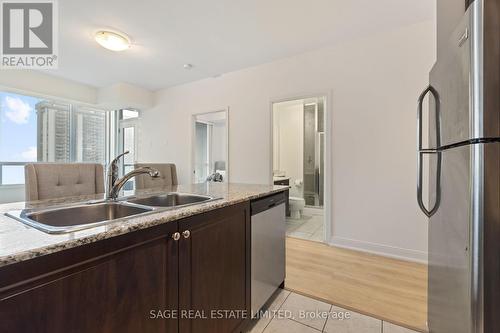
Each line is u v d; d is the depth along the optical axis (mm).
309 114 5062
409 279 2090
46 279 632
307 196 5031
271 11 2260
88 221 1264
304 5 2172
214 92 3994
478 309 697
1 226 820
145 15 2324
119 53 3145
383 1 2121
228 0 2107
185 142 4395
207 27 2531
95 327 738
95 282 737
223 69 3668
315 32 2627
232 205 1343
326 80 2959
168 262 971
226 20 2406
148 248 896
